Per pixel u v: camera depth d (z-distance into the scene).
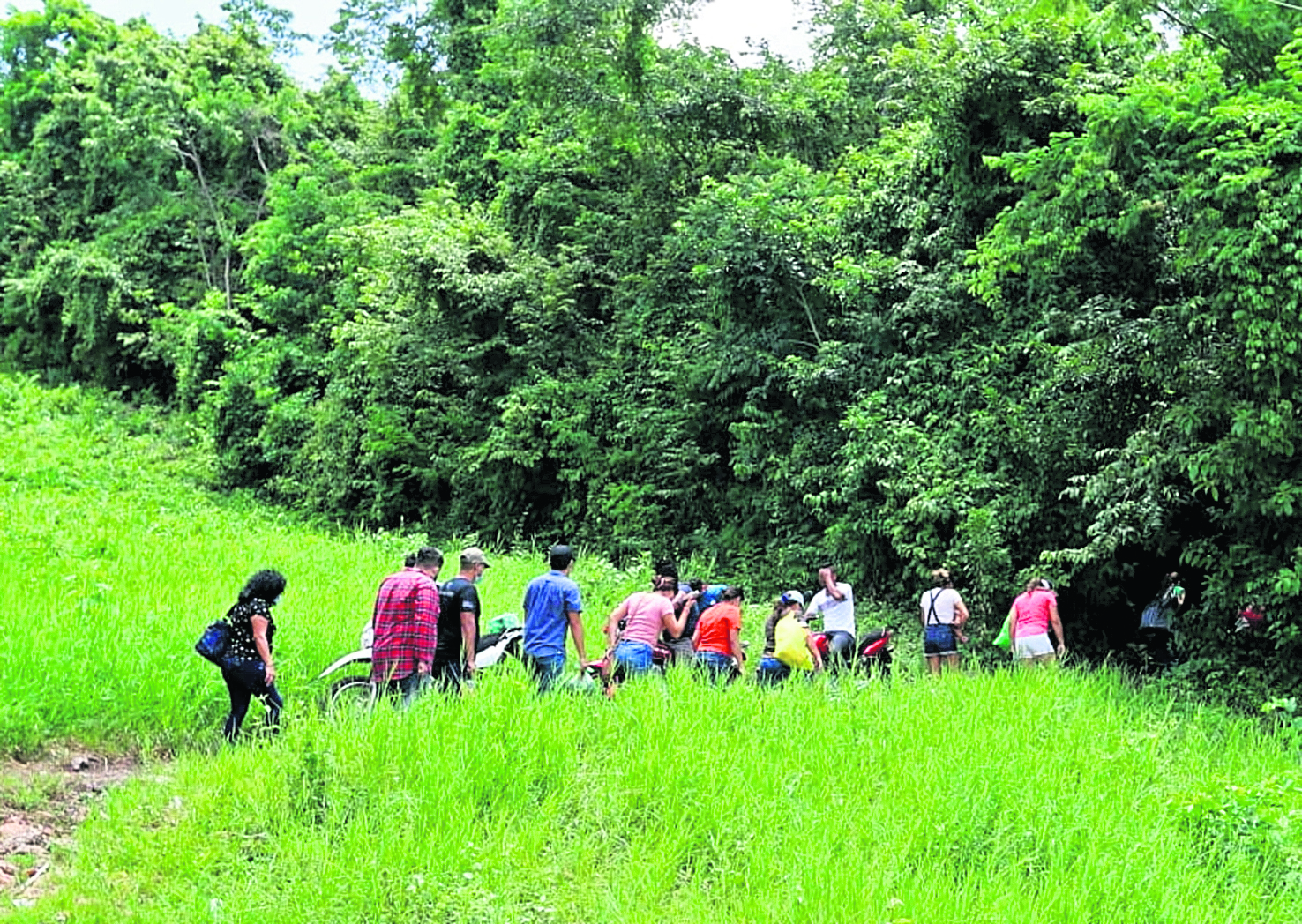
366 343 26.50
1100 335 15.24
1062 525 16.36
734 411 22.33
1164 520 14.86
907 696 10.31
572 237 27.38
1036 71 18.09
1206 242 12.58
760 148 24.80
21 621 11.86
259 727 9.34
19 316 42.91
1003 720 9.64
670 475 22.73
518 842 7.05
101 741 9.87
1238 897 6.54
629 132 25.59
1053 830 7.20
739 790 7.69
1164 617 15.32
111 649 11.09
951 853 7.07
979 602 16.23
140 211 41.69
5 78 48.75
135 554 16.97
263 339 35.03
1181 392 14.07
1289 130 12.06
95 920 6.39
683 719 8.86
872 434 18.00
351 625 13.11
